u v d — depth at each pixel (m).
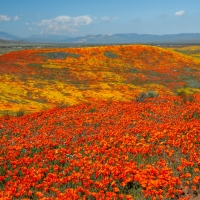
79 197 9.05
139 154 12.97
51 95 44.34
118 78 56.75
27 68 57.41
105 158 12.39
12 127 19.20
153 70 63.03
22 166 12.09
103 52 70.75
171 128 15.53
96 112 22.59
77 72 57.75
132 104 24.83
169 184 9.39
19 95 42.88
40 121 20.88
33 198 9.83
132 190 10.12
